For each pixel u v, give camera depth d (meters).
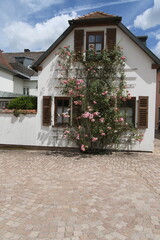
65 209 3.41
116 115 7.96
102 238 2.62
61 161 6.89
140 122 8.36
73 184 4.61
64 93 8.72
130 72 8.35
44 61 9.01
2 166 6.23
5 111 9.39
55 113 9.02
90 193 4.09
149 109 8.36
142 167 6.09
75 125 8.53
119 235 2.69
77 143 8.63
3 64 16.06
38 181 4.81
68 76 8.77
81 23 8.57
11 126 9.45
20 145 9.41
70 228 2.85
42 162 6.75
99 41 8.65
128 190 4.25
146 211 3.36
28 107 9.89
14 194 4.04
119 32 8.37
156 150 9.05
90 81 8.47
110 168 5.98
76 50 8.68
